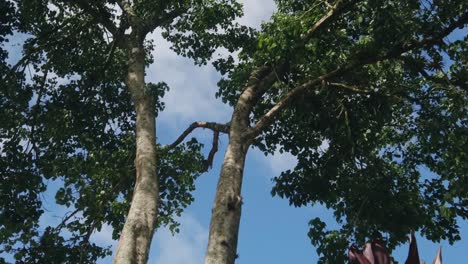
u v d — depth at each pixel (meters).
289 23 12.59
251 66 16.02
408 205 15.64
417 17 13.04
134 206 11.97
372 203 15.95
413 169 16.69
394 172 16.55
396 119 16.19
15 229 17.72
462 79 14.24
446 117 14.88
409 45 13.32
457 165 14.79
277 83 15.74
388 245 15.88
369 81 14.94
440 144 15.37
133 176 17.27
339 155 16.47
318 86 14.29
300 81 14.70
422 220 15.57
